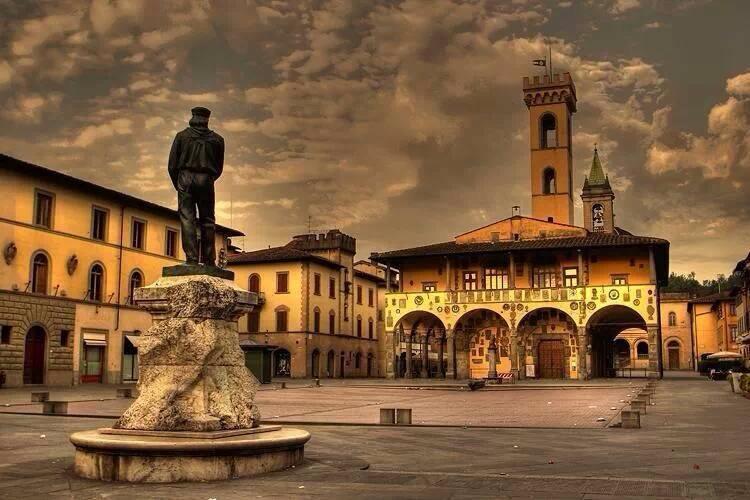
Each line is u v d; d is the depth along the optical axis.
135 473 10.85
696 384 50.81
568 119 87.38
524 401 34.31
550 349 64.50
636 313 61.28
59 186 52.12
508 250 63.34
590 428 20.27
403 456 14.30
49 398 33.06
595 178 104.25
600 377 67.38
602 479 11.27
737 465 12.98
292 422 21.78
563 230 67.19
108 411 25.95
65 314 51.72
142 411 11.72
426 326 71.19
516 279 65.06
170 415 11.60
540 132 86.44
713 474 11.94
